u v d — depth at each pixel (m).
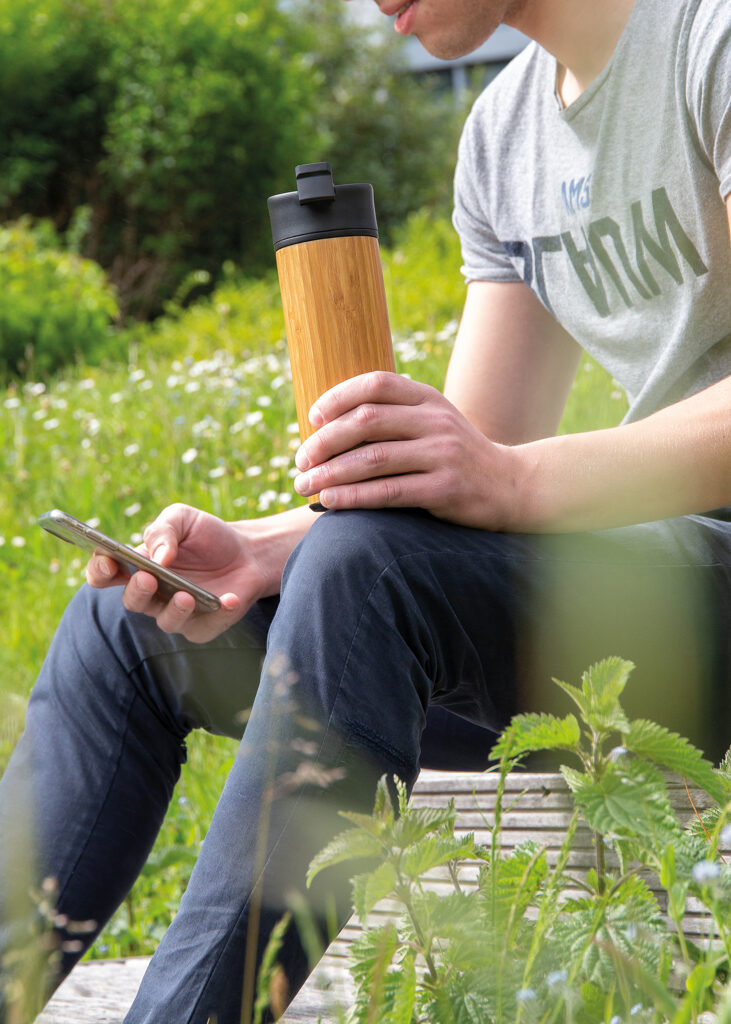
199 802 2.27
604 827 0.71
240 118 14.52
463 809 1.44
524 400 1.74
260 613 1.34
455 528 1.09
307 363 1.15
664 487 1.15
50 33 14.05
